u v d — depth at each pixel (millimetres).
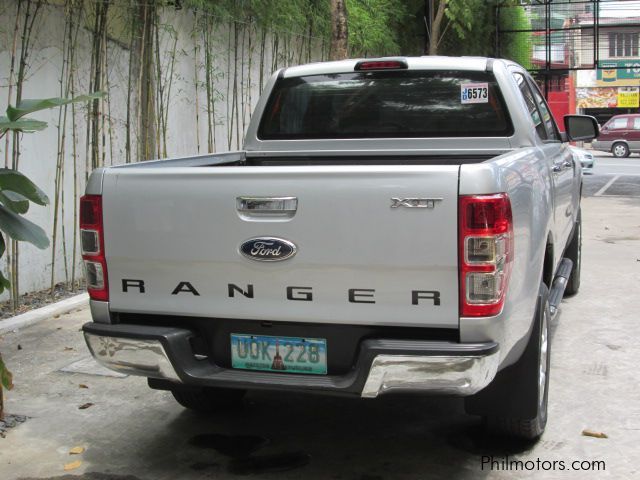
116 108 7672
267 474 3619
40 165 6805
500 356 3086
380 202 3008
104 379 4918
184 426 4195
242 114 9922
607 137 28797
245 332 3324
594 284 7406
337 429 4129
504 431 3771
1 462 3783
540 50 26250
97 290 3453
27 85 6602
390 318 3070
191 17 8844
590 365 5027
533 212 3529
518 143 4406
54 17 6805
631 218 12312
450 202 2939
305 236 3109
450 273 2979
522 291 3316
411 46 17734
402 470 3635
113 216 3373
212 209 3221
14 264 6211
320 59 12891
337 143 4715
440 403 4461
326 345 3215
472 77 4457
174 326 3396
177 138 8742
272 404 4492
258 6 9648
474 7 17312
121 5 7543
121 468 3709
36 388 4762
